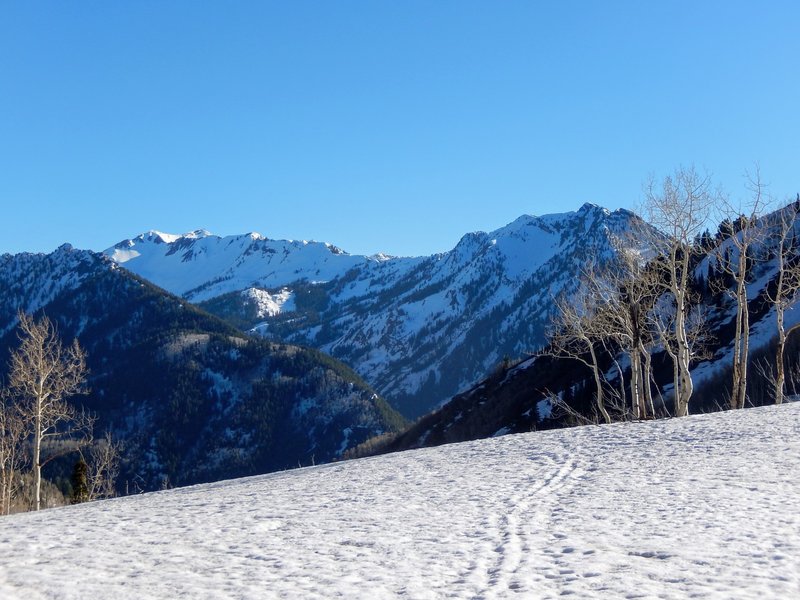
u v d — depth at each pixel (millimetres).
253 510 17250
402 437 118250
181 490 32500
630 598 7875
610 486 16391
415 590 8664
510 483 18297
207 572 10242
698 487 15109
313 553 11258
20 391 38594
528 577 8992
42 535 14844
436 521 13633
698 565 9062
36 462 37281
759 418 25891
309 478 25609
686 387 34000
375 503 16859
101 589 9430
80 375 39156
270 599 8555
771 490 14062
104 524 16406
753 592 7816
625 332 38562
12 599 9141
